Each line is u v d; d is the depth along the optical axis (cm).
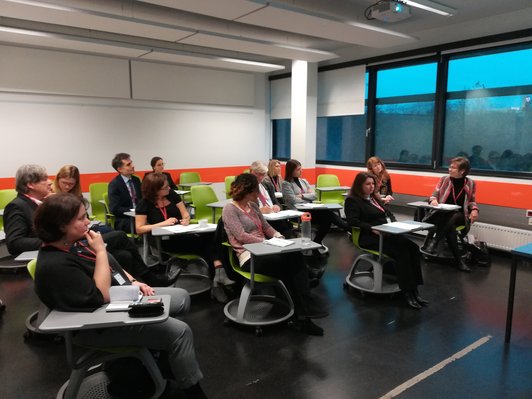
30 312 306
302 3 427
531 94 455
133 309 152
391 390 211
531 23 439
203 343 261
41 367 230
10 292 346
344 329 282
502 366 234
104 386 204
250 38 510
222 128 757
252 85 782
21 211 268
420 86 570
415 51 558
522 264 437
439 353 249
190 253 331
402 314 307
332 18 402
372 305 324
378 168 500
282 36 556
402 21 494
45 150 577
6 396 204
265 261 276
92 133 615
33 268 179
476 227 486
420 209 471
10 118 546
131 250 274
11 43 531
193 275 375
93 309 158
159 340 175
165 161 695
